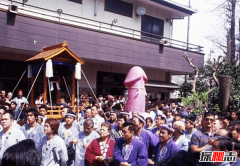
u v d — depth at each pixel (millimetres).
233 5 15250
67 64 8617
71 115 5387
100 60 12742
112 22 14039
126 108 7934
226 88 9812
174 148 3975
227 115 6543
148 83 16359
